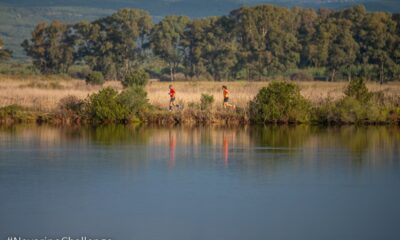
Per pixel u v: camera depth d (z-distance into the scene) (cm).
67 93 13212
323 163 7294
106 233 4816
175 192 5906
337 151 8169
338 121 11350
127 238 4716
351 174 6681
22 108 11581
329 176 6594
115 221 5069
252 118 11362
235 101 12250
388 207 5475
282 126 11025
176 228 4922
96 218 5141
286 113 11306
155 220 5112
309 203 5588
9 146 8400
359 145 8694
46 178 6406
